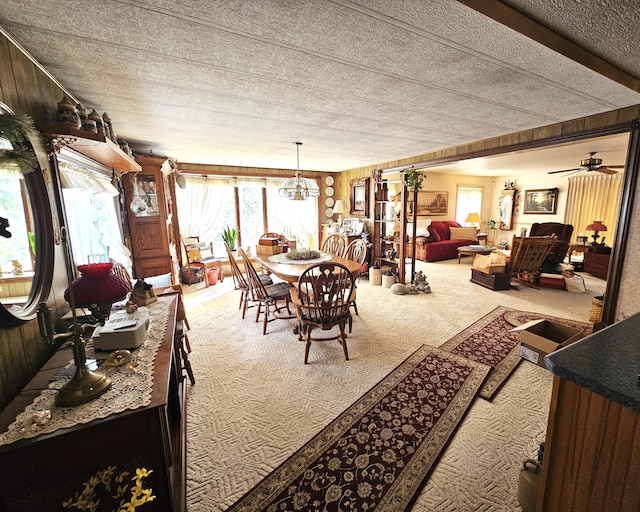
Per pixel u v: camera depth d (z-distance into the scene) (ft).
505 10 3.61
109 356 4.02
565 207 24.66
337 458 5.08
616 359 2.84
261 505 4.31
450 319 11.16
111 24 3.94
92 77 5.57
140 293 6.14
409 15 3.81
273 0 3.49
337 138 11.01
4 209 3.55
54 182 4.92
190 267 16.79
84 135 4.82
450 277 17.72
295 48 4.65
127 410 3.07
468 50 4.75
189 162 17.15
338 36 4.33
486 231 29.60
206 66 5.23
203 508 4.26
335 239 15.79
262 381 7.37
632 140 7.74
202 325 11.04
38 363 4.14
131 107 7.34
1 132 3.34
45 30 4.02
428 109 7.77
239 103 7.14
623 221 8.05
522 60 5.10
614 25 3.99
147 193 12.02
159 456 3.34
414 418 5.99
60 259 4.96
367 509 4.23
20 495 2.85
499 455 5.09
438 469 4.85
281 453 5.21
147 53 4.75
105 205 8.31
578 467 2.86
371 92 6.52
